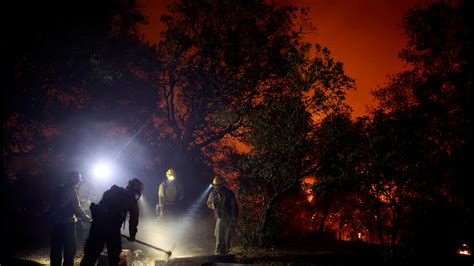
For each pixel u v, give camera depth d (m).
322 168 13.69
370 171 10.38
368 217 16.12
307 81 13.77
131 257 10.19
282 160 13.94
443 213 9.59
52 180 19.92
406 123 10.42
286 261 11.48
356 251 13.81
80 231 13.33
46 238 15.46
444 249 9.79
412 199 9.90
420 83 11.58
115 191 8.80
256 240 14.72
